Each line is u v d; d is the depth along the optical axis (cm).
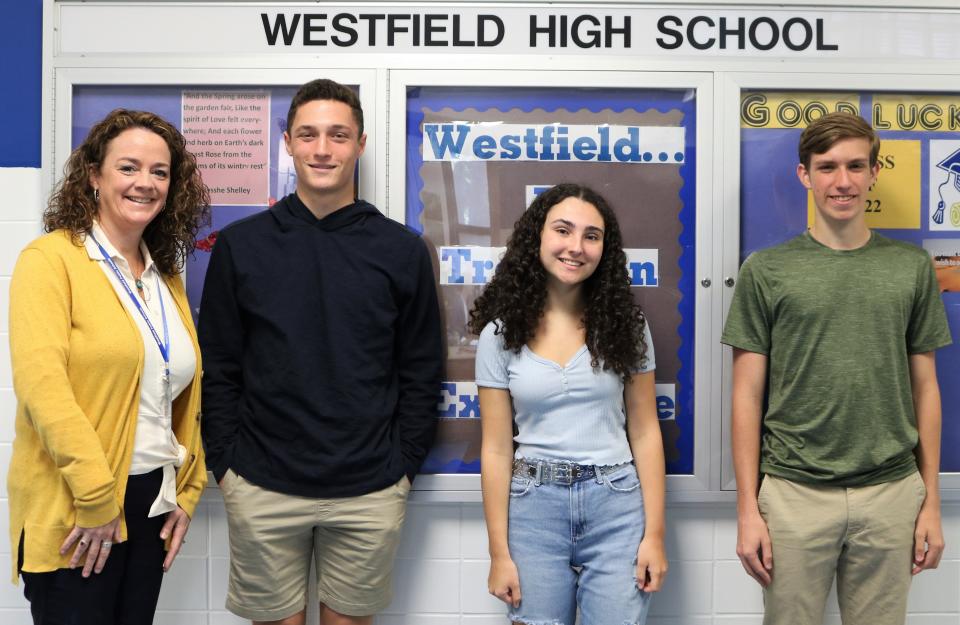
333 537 183
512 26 205
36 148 208
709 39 206
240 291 180
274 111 206
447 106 206
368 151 205
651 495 170
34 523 144
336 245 181
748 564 178
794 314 174
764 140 208
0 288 208
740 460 180
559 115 206
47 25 204
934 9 207
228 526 194
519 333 170
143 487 152
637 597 162
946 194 209
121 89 206
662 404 208
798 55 207
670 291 208
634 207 207
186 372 162
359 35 205
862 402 171
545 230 171
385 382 184
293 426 176
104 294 149
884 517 170
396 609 210
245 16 205
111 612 150
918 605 211
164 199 160
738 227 206
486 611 210
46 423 138
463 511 209
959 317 209
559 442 165
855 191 175
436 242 206
